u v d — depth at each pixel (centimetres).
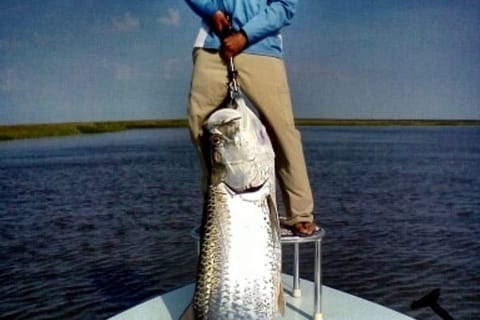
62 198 3469
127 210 3020
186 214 2884
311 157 5888
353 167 4994
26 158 6116
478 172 4634
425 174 4519
